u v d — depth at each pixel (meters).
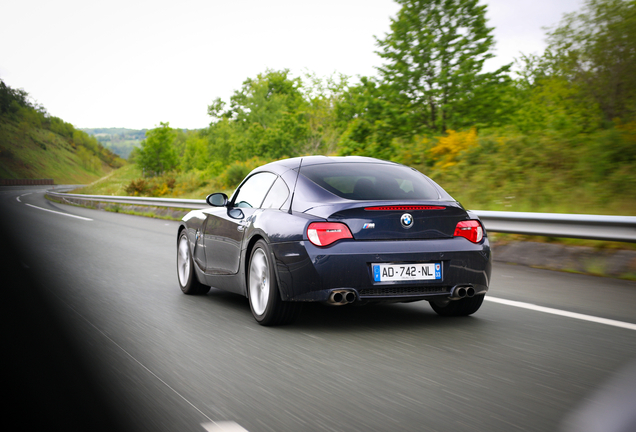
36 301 5.68
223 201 5.64
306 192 4.46
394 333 4.30
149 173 64.19
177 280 7.07
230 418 2.66
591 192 11.07
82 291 6.26
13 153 166.62
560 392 2.93
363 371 3.36
